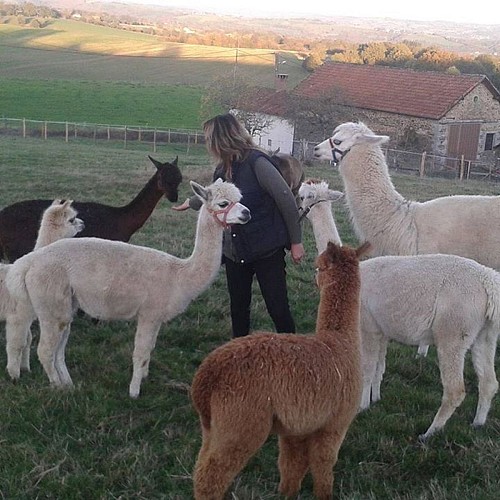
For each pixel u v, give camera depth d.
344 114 35.38
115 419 4.64
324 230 5.86
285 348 3.44
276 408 3.36
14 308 5.26
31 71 58.19
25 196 13.93
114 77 57.53
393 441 4.40
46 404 4.76
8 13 103.75
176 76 58.53
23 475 3.88
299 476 3.76
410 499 3.73
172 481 3.91
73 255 5.16
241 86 38.28
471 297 4.51
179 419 4.72
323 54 61.97
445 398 4.56
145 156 26.23
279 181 4.91
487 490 3.82
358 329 3.81
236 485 3.81
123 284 5.09
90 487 3.85
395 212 6.50
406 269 4.75
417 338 4.74
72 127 36.44
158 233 10.66
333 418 3.56
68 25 86.62
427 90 36.34
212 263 5.15
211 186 4.98
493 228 6.17
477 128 35.75
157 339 6.16
